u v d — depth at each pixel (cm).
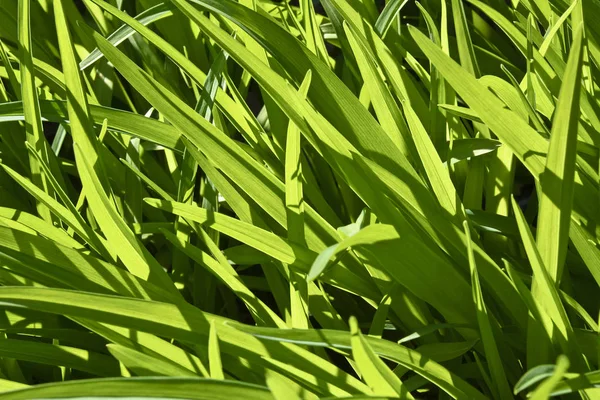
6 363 128
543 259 117
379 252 118
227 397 110
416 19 159
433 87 132
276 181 125
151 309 115
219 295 142
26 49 126
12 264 122
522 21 144
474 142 130
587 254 119
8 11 155
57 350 123
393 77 133
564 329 117
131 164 139
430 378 117
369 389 117
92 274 122
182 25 148
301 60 127
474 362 126
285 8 149
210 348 111
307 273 123
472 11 154
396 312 127
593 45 134
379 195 121
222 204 143
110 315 115
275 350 116
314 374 117
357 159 121
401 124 127
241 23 128
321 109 126
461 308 122
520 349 124
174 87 148
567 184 114
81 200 130
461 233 122
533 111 125
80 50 153
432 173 121
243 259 131
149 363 115
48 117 134
